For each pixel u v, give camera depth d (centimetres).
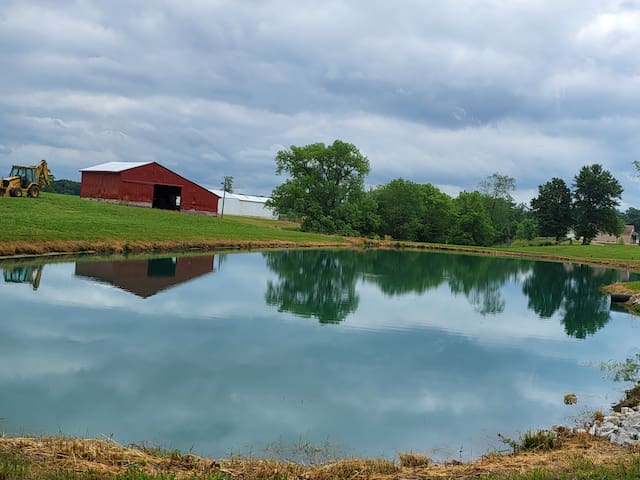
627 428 1101
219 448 1005
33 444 848
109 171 6888
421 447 1068
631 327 2545
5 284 2391
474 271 5125
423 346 1933
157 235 4666
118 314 2011
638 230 18225
